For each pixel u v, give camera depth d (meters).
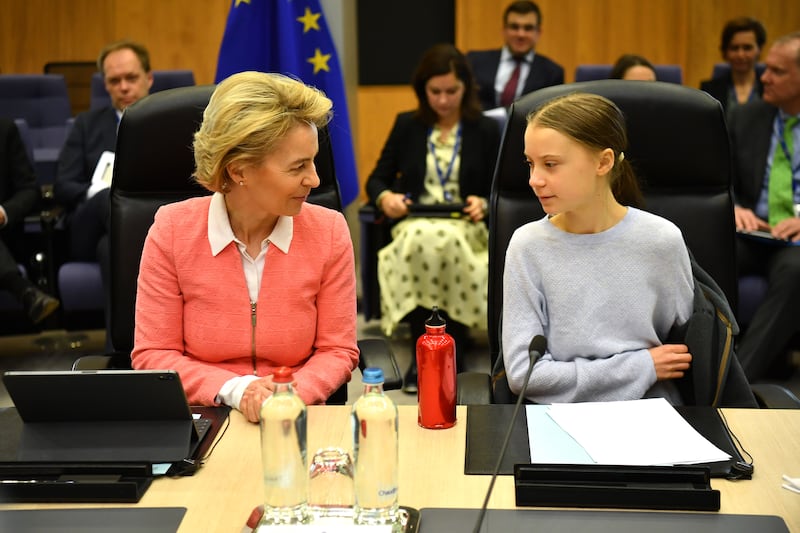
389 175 4.10
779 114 3.80
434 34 7.12
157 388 1.42
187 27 7.27
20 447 1.45
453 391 1.60
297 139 1.68
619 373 1.82
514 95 5.18
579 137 1.73
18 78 5.54
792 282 3.46
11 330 4.58
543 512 1.32
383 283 3.90
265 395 1.63
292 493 1.26
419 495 1.37
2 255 3.99
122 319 2.15
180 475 1.45
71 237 4.05
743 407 1.85
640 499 1.33
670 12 7.03
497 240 2.10
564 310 1.87
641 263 1.85
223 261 1.84
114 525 1.30
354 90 5.25
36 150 5.38
